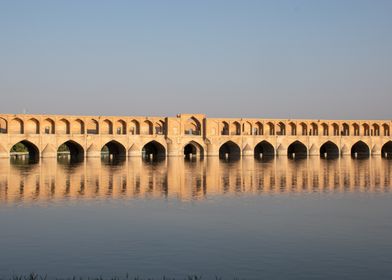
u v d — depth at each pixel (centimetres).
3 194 2592
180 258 1334
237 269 1238
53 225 1759
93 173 3931
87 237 1575
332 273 1206
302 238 1563
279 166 4897
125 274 1200
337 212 2036
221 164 5269
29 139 6241
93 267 1256
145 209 2120
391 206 2198
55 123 6469
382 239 1550
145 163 5441
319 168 4566
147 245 1472
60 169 4384
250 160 6178
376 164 5203
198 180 3369
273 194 2623
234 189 2852
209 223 1800
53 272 1216
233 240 1535
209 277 1179
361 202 2323
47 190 2769
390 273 1206
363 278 1171
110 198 2462
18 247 1452
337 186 2997
